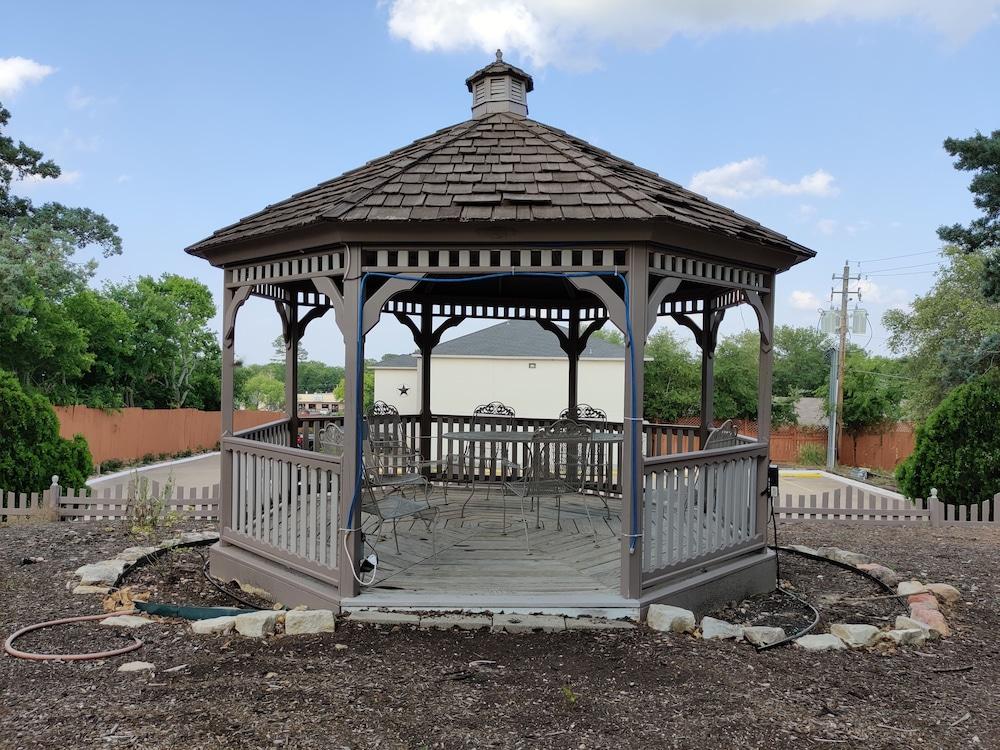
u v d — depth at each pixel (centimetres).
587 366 2380
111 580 550
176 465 2200
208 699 322
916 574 667
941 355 1877
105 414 2084
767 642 422
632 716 314
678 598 486
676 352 3078
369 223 436
